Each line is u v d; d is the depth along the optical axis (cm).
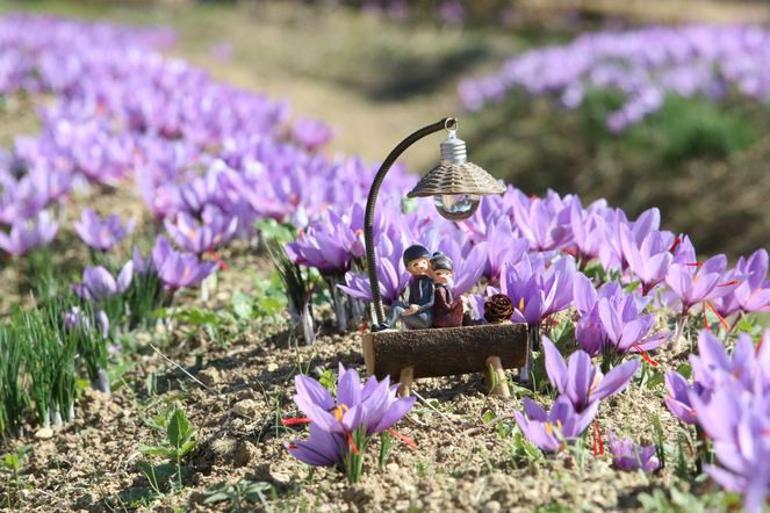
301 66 4628
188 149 1623
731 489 543
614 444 668
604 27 5431
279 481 705
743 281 837
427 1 5622
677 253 905
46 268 1364
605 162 2775
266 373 909
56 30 3422
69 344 961
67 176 1587
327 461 677
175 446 783
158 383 979
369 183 1299
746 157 2564
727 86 2805
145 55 2767
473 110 3362
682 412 623
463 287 798
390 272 816
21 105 2472
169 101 2184
